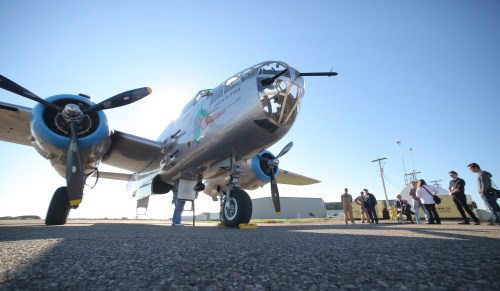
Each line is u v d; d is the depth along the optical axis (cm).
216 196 860
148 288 102
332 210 5284
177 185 717
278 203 686
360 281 109
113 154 753
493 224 620
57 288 100
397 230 404
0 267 132
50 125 531
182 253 177
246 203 555
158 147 715
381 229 445
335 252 180
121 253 176
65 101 541
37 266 135
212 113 569
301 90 515
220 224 589
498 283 102
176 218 689
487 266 130
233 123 519
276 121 504
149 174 840
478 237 271
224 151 575
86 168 602
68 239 249
